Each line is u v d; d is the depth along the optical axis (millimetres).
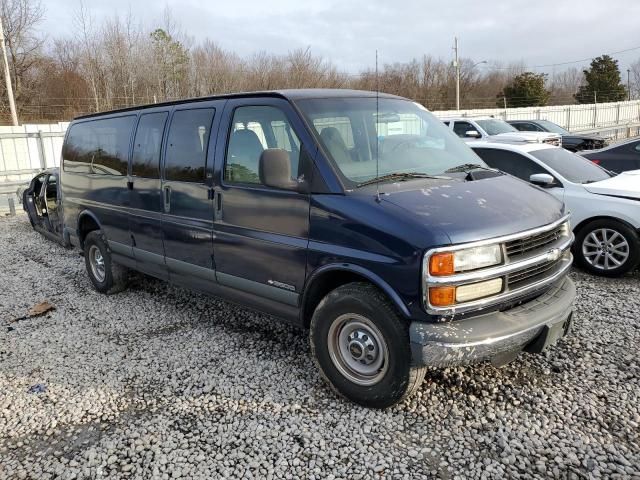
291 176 3771
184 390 3971
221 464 3102
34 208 10156
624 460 2979
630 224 6117
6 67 27281
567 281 3824
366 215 3324
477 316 3197
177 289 6461
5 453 3336
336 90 4391
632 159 9906
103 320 5531
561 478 2877
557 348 4332
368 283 3451
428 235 3059
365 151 3900
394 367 3309
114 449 3301
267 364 4309
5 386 4199
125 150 5527
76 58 42250
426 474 2955
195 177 4551
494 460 3043
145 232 5281
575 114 33750
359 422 3443
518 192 3789
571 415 3416
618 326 4742
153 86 39531
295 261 3756
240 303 4406
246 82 37656
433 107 38531
